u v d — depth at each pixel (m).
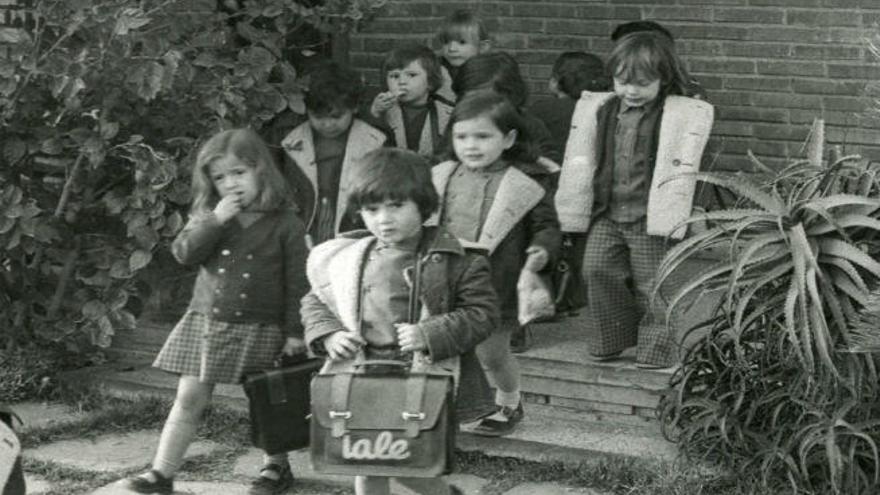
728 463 5.85
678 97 6.40
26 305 7.12
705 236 5.73
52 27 6.74
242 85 6.75
